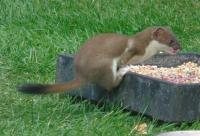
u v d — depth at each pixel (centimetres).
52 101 1241
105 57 1158
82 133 1082
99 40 1174
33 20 1733
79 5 1828
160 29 1198
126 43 1174
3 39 1600
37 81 1413
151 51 1198
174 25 1770
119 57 1170
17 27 1688
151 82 1132
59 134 1075
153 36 1190
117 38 1175
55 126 1112
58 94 1273
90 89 1235
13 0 1803
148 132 1095
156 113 1127
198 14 1877
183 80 1223
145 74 1259
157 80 1123
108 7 1827
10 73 1463
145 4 1864
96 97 1226
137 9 1830
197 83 1118
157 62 1370
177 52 1287
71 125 1120
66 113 1195
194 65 1345
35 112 1190
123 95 1182
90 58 1156
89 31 1684
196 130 1084
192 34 1755
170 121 1109
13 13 1764
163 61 1373
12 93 1324
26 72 1476
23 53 1536
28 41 1598
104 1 1859
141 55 1190
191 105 1114
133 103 1166
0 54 1541
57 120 1147
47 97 1265
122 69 1180
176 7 1902
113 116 1161
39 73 1472
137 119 1158
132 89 1166
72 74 1251
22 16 1758
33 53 1533
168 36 1202
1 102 1265
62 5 1812
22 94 1287
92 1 1852
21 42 1588
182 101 1106
